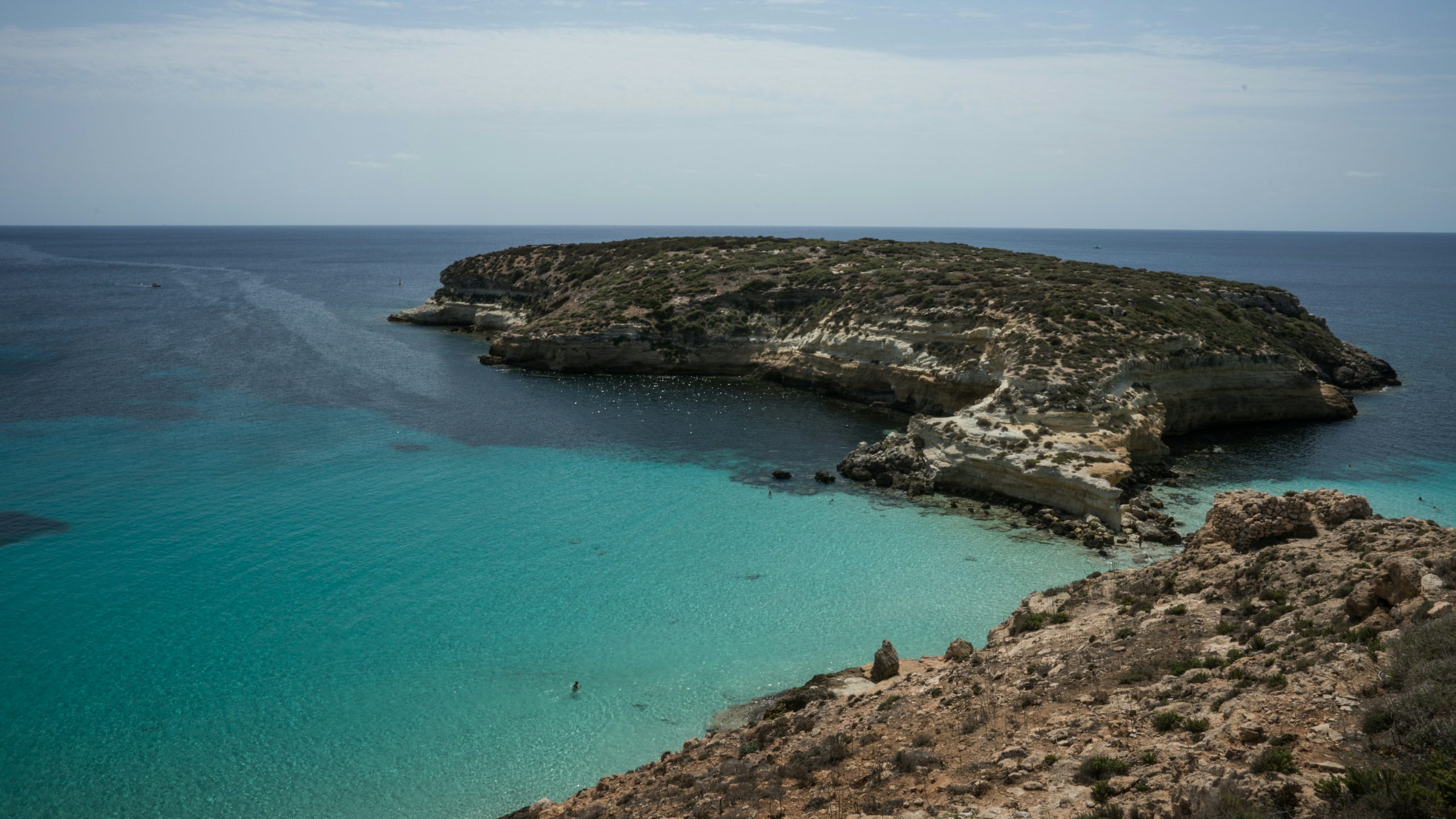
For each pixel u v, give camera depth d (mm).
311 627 37156
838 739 21969
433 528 49125
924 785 18016
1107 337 68500
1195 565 29453
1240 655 21234
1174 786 15133
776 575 42969
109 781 27031
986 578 42406
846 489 57094
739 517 51469
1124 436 57781
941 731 21438
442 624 37656
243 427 71312
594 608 39281
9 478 56500
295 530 48625
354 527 49219
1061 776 17062
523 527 49562
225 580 41750
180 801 26266
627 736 29844
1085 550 46031
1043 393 60344
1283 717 16688
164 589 40656
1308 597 23297
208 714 30719
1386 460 62344
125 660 34188
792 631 37125
